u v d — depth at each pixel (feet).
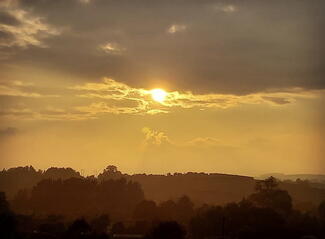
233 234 347.77
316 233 328.49
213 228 359.87
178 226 322.96
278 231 324.80
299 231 325.01
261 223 339.77
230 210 370.53
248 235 325.83
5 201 430.20
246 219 354.33
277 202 412.98
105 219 381.19
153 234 321.93
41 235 312.50
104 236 314.35
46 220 376.07
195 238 359.46
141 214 462.60
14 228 309.01
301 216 354.74
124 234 354.33
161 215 453.17
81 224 322.55
